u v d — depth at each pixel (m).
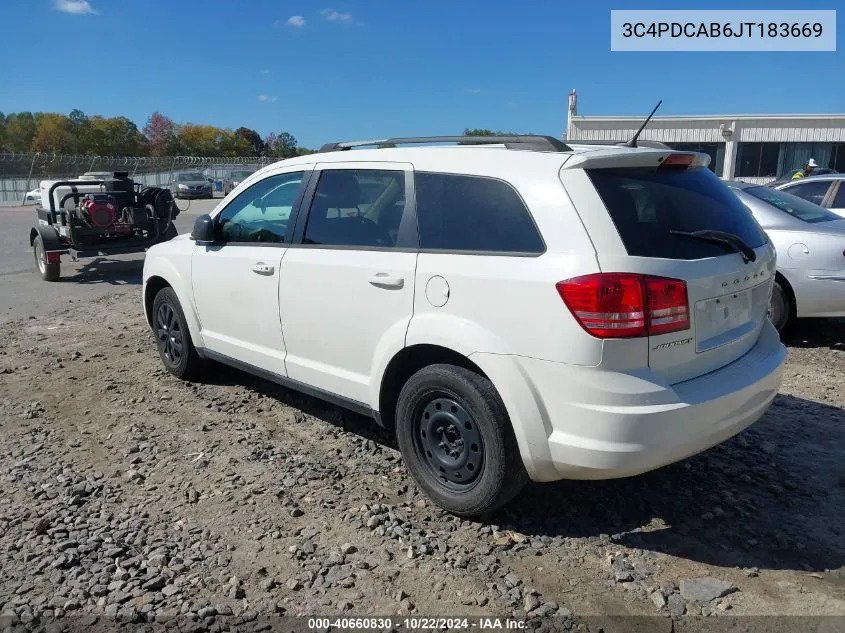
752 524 3.52
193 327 5.28
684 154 3.42
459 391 3.35
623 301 2.90
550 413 3.06
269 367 4.59
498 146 3.64
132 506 3.72
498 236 3.28
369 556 3.24
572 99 31.03
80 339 7.25
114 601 2.92
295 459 4.26
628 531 3.45
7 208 34.81
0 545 3.35
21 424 4.87
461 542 3.35
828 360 6.28
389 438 4.58
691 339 3.13
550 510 3.63
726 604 2.90
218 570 3.14
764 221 6.75
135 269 12.73
